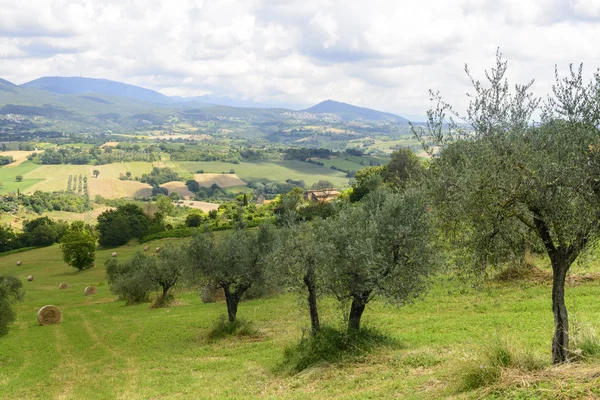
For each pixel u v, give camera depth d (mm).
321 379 17734
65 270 96125
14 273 95500
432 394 12500
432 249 18609
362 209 22875
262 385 19000
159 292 62281
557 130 9992
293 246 22875
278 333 30844
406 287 19328
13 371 30344
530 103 10484
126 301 59250
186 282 34812
